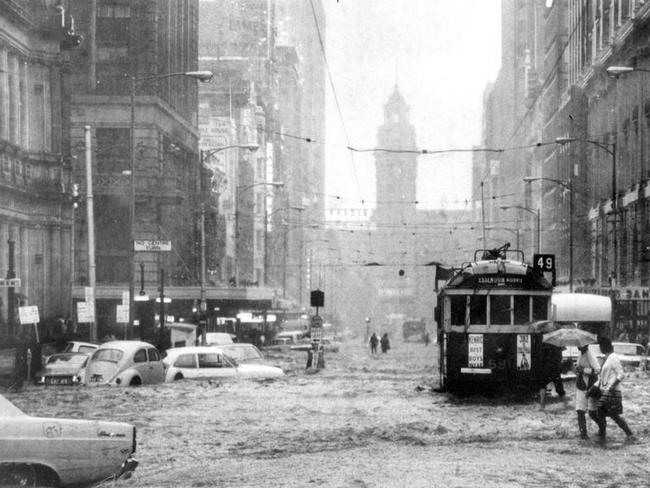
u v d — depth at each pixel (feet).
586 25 319.68
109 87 265.34
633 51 251.19
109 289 233.14
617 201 254.68
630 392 100.53
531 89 475.31
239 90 415.64
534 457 54.34
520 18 556.51
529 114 476.13
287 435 64.13
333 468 49.21
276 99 536.01
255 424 70.49
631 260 245.65
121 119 259.19
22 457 36.50
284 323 292.20
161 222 263.29
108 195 256.32
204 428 67.46
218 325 266.57
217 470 48.49
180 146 292.20
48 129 181.88
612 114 280.72
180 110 300.81
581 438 63.62
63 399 86.28
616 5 273.13
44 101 181.68
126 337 161.79
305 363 179.22
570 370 123.03
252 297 245.45
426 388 105.81
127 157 260.42
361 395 96.99
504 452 56.44
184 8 305.32
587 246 311.47
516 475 47.34
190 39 317.83
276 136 511.81
